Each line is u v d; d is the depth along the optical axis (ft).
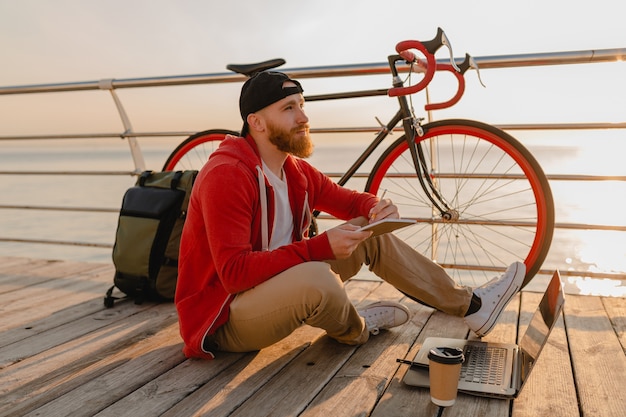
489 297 6.63
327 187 7.04
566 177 9.02
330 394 5.41
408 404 5.17
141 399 5.41
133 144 11.32
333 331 6.21
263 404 5.24
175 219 8.30
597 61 8.42
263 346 6.18
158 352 6.61
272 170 6.34
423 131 8.13
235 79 10.25
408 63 7.92
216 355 6.43
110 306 8.48
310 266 5.62
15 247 77.36
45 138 12.07
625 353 6.34
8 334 7.39
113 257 8.46
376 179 8.82
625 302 8.21
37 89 11.75
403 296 8.77
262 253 5.68
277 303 5.69
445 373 4.89
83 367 6.24
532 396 5.32
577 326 7.25
